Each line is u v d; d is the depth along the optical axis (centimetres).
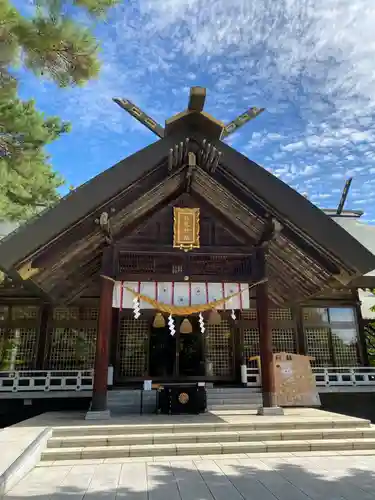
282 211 952
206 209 1109
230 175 985
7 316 1582
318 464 617
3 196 1119
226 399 1284
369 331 1847
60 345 1570
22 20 595
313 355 1658
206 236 1069
